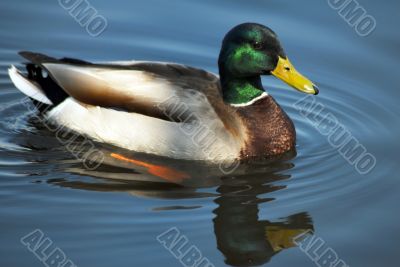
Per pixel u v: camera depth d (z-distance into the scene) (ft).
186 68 42.34
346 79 50.26
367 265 32.96
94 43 52.85
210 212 36.04
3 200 36.42
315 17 54.65
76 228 34.42
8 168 39.24
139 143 40.68
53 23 54.13
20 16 54.60
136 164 40.16
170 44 52.95
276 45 40.52
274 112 42.04
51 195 36.96
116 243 33.47
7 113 44.83
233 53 40.83
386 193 38.47
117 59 51.42
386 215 36.52
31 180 38.22
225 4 56.34
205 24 54.44
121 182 38.37
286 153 42.47
